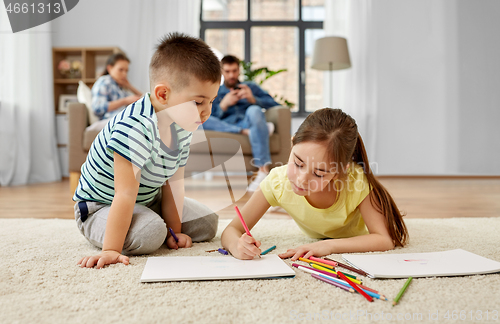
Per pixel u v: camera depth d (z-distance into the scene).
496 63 4.08
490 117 4.10
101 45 4.11
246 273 0.72
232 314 0.56
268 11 4.33
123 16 4.11
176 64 0.84
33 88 3.59
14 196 2.36
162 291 0.64
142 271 0.75
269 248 0.96
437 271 0.73
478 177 4.02
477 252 0.91
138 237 0.88
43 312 0.56
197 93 0.85
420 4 4.13
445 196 2.38
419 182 3.49
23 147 3.38
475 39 4.10
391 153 4.16
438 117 4.14
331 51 3.56
